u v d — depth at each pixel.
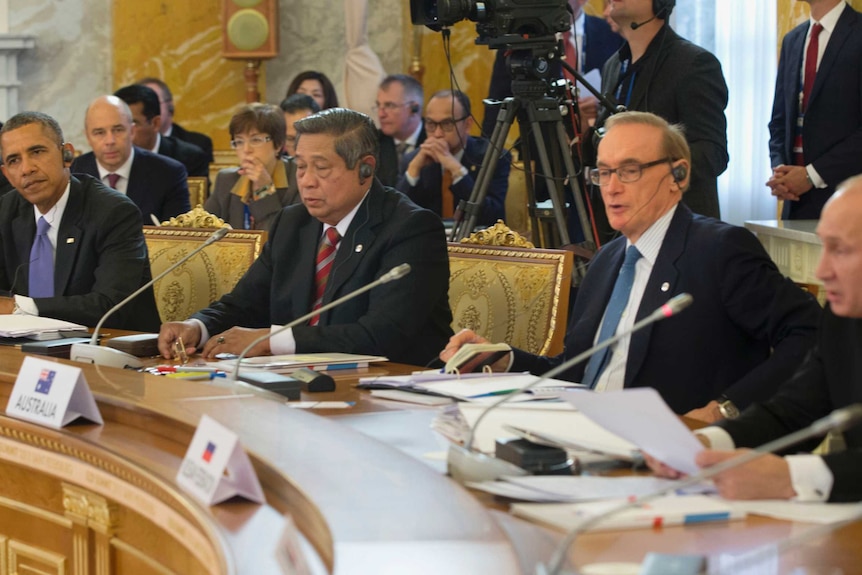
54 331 4.17
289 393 3.15
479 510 1.93
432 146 7.20
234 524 2.07
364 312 4.22
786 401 2.64
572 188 5.11
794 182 5.74
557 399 2.96
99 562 2.71
